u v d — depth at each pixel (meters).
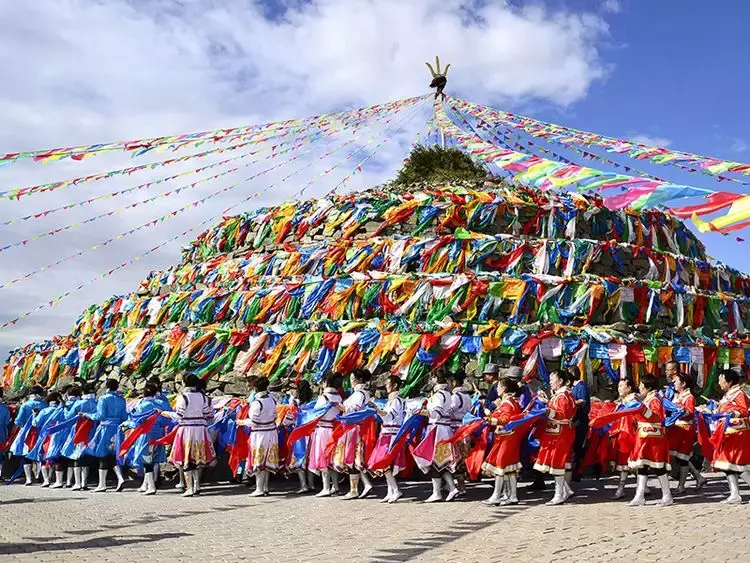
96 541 9.28
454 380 14.55
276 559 8.06
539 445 13.51
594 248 20.52
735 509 10.86
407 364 17.34
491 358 17.47
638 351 17.89
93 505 12.98
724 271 24.20
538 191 23.47
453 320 18.39
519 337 17.55
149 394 15.59
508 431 12.17
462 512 11.43
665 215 24.06
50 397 17.36
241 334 19.66
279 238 23.77
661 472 11.55
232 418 16.08
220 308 21.33
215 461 15.01
